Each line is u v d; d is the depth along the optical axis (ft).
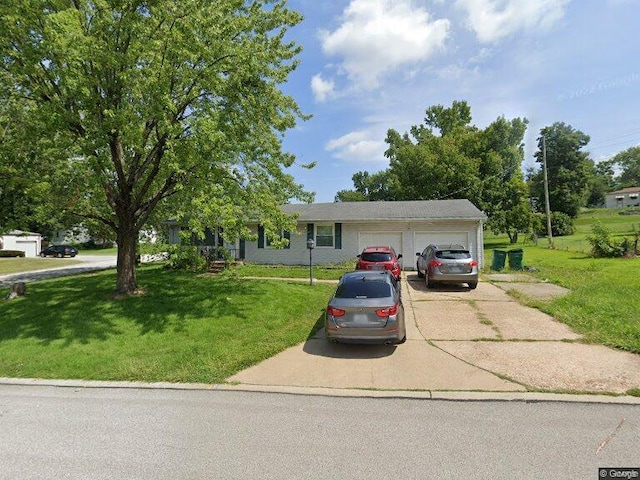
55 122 28.63
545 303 33.91
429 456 12.34
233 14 33.60
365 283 25.14
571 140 189.47
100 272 71.77
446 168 130.00
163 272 58.03
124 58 28.89
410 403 16.69
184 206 34.50
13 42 30.09
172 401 17.60
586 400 16.24
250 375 20.53
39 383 20.39
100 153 30.96
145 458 12.66
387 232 69.72
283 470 11.76
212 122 29.32
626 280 44.45
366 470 11.66
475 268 44.09
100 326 28.94
